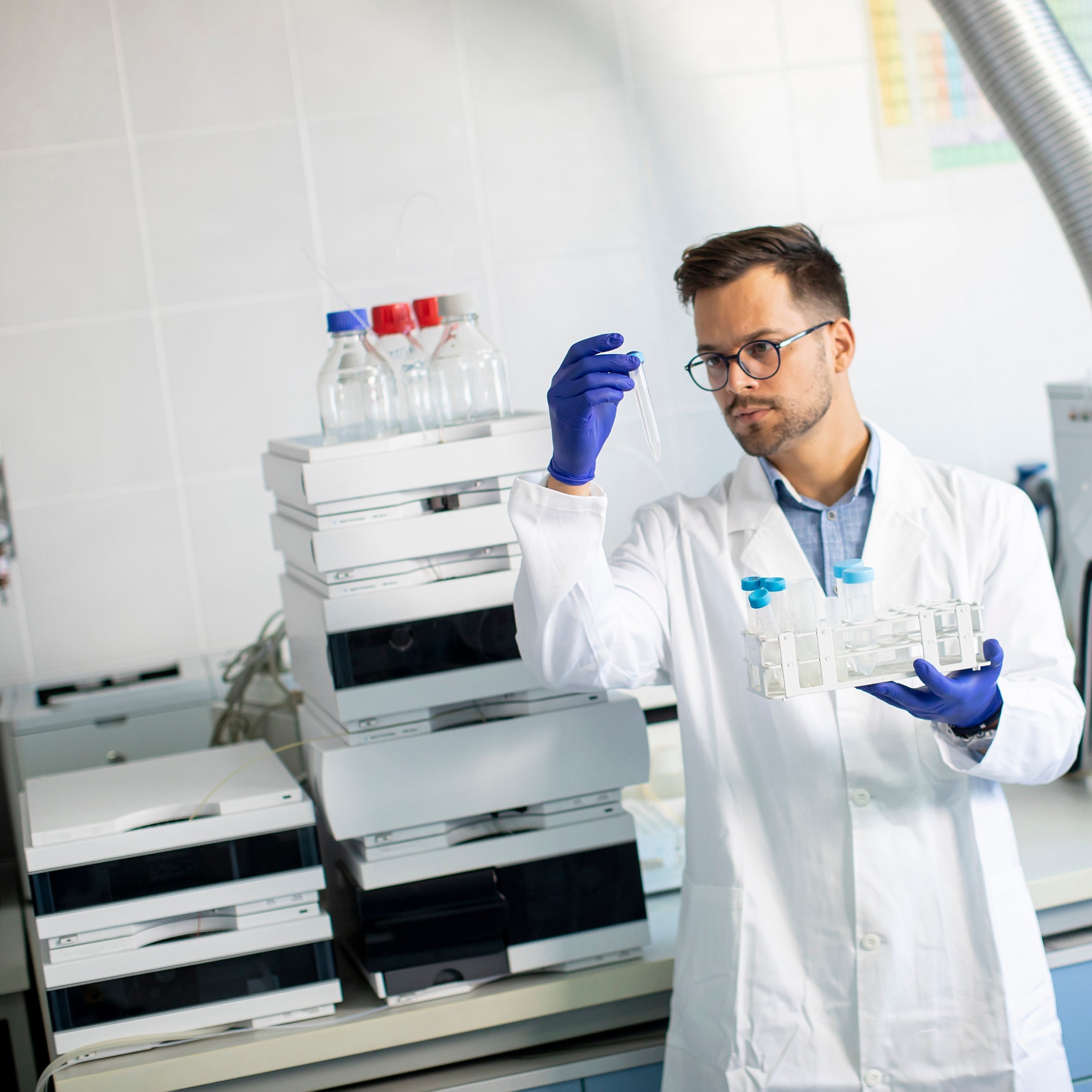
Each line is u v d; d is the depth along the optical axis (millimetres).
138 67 2395
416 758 1402
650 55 2564
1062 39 2143
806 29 2619
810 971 1311
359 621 1378
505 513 1410
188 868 1373
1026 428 2779
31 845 1330
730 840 1353
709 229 2619
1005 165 2719
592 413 1195
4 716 2033
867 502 1418
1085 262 2137
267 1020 1395
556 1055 1474
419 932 1420
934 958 1303
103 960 1348
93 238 2412
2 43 2344
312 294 2498
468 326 1493
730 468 2641
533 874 1444
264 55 2434
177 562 2500
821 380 1332
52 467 2436
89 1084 1323
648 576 1439
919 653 1190
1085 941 1560
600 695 1458
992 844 1331
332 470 1363
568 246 2570
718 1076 1316
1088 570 1915
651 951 1506
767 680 1155
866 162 2668
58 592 2455
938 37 2664
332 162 2477
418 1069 1438
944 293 2721
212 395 2484
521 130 2531
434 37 2482
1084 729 1798
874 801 1312
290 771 1834
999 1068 1299
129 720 2043
